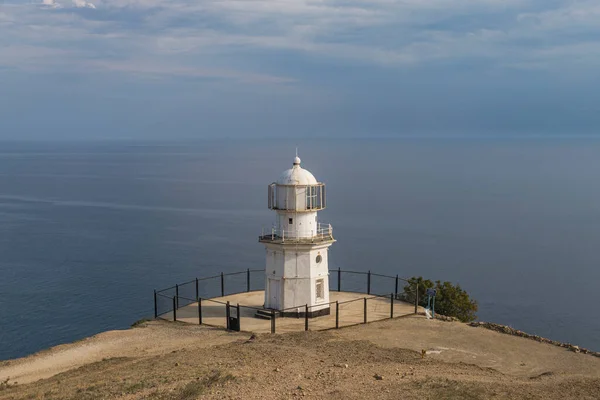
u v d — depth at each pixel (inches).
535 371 1140.5
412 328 1448.1
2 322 2359.7
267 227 4736.7
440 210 5782.5
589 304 2691.9
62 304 2598.4
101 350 1379.2
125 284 2930.6
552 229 4768.7
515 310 2603.3
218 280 2775.6
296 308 1612.9
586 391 908.6
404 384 893.2
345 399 819.4
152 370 1039.6
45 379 1149.7
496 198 6722.4
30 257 3565.5
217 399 813.2
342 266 3353.8
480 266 3440.0
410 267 3385.8
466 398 826.2
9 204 6338.6
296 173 1659.7
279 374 946.1
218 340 1382.9
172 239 4215.1
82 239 4197.8
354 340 1300.4
